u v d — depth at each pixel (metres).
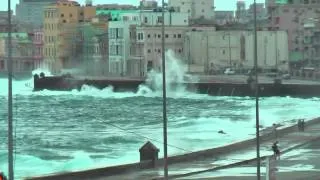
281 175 141.88
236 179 135.38
